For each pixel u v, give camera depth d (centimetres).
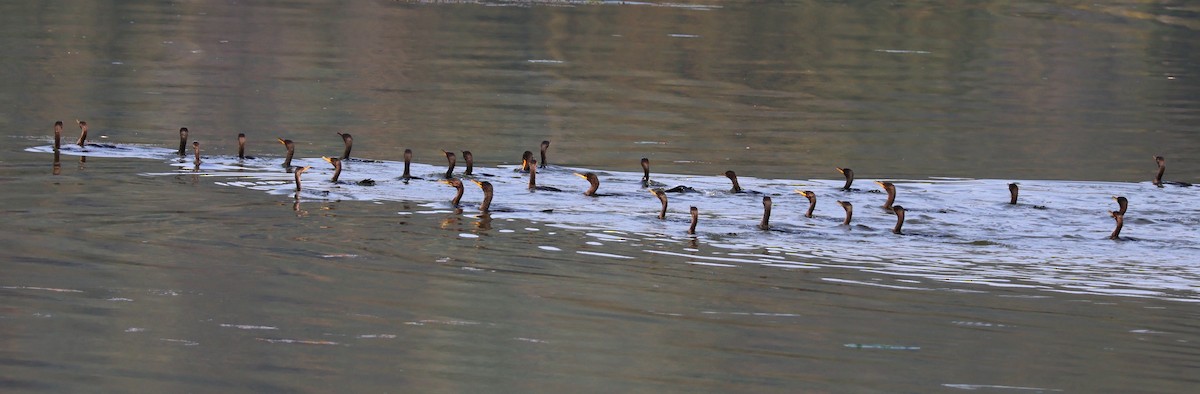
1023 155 3384
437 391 1298
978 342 1545
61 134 3006
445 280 1745
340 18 6128
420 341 1462
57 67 4312
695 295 1714
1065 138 3697
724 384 1359
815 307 1680
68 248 1845
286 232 2014
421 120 3606
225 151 2986
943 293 1778
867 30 6538
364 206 2248
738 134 3566
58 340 1402
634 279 1795
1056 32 6688
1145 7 7931
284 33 5516
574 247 1984
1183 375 1443
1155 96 4647
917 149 3419
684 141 3416
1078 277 1897
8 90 3784
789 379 1384
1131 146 3597
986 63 5438
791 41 5962
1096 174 3142
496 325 1536
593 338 1504
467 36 5647
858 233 2152
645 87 4431
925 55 5634
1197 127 3991
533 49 5303
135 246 1878
